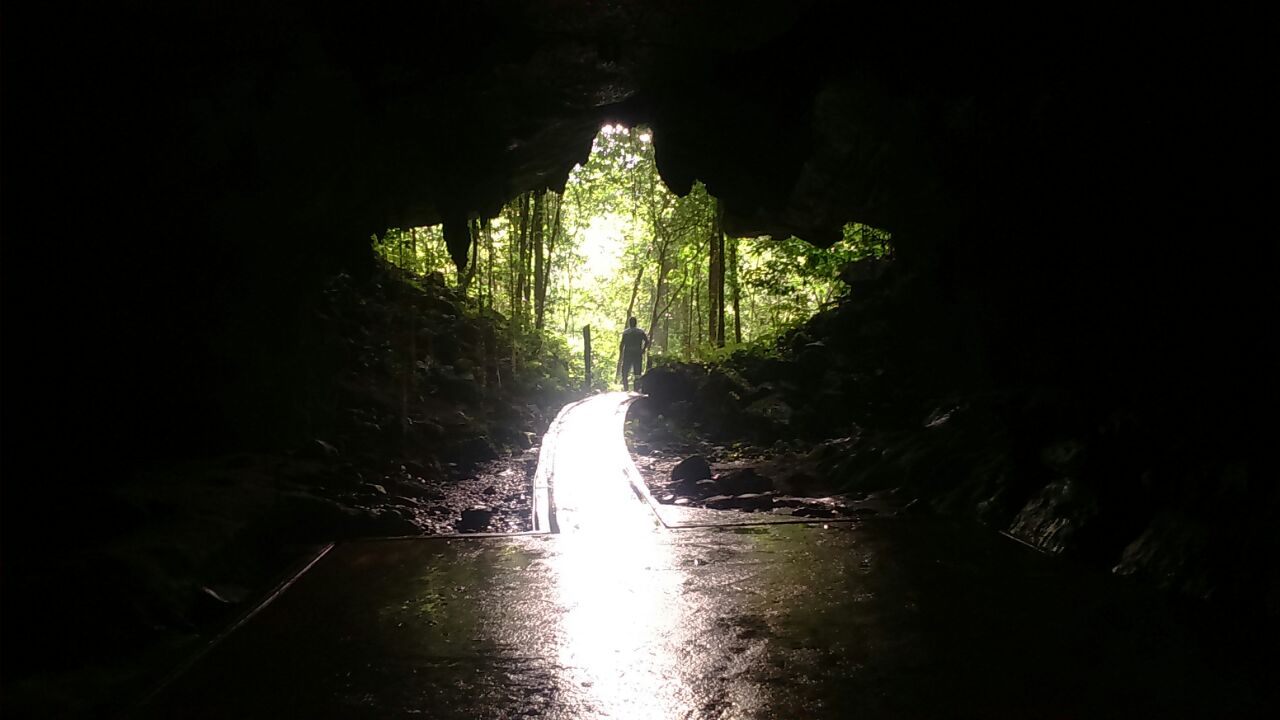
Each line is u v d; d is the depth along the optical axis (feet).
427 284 59.41
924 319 40.09
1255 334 19.11
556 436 39.29
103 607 14.05
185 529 17.90
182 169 22.20
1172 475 19.56
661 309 114.01
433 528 24.18
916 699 11.75
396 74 25.02
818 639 14.16
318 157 27.37
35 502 18.21
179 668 13.08
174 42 18.80
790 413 42.42
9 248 18.98
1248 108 18.29
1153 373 22.72
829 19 27.22
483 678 12.63
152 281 23.90
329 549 21.03
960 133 29.27
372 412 38.96
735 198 36.37
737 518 24.66
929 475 27.35
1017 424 26.05
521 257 70.28
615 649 13.82
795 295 60.59
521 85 28.37
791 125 31.68
